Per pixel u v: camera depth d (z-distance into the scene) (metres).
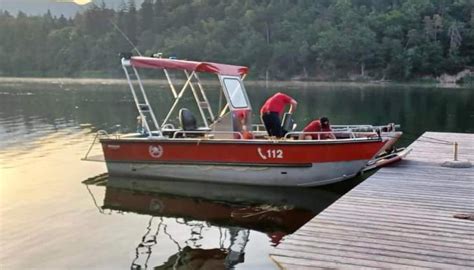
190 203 7.18
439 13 77.81
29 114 19.66
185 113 8.67
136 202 7.22
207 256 5.16
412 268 3.94
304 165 7.72
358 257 4.15
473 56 68.94
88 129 15.23
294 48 72.81
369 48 68.94
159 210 6.84
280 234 5.87
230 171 8.05
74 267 4.86
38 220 6.31
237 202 7.24
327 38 70.75
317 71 71.44
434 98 32.88
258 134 8.59
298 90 44.53
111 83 54.97
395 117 20.06
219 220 6.41
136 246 5.45
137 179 8.60
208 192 7.76
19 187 7.96
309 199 7.36
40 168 9.38
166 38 79.19
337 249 4.32
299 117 20.00
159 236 5.79
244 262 5.01
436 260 4.09
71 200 7.27
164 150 8.34
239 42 76.69
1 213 6.58
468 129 16.23
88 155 10.56
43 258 5.08
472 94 38.28
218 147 8.02
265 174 7.92
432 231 4.78
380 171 7.68
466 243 4.46
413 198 6.03
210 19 85.19
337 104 27.02
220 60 74.25
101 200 7.28
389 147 9.18
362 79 68.88
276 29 80.50
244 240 5.66
